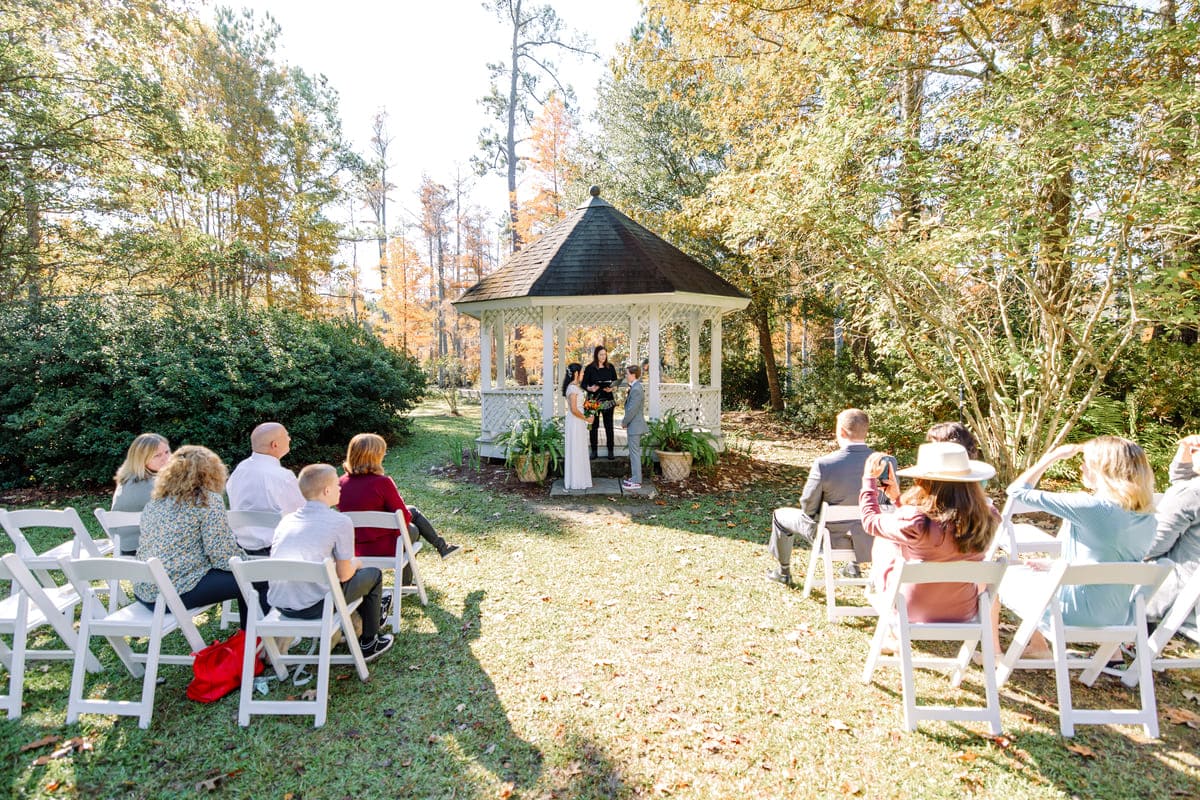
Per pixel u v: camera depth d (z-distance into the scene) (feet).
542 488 26.40
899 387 33.32
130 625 9.93
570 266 30.22
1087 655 11.84
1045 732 9.39
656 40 40.19
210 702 10.43
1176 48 18.22
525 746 9.23
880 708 10.11
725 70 46.11
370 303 108.68
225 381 30.04
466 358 100.78
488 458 32.58
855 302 29.94
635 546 18.76
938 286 22.45
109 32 34.01
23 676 10.61
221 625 13.39
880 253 20.53
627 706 10.21
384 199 111.55
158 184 39.29
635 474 25.59
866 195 20.65
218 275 53.26
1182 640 12.41
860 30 26.86
